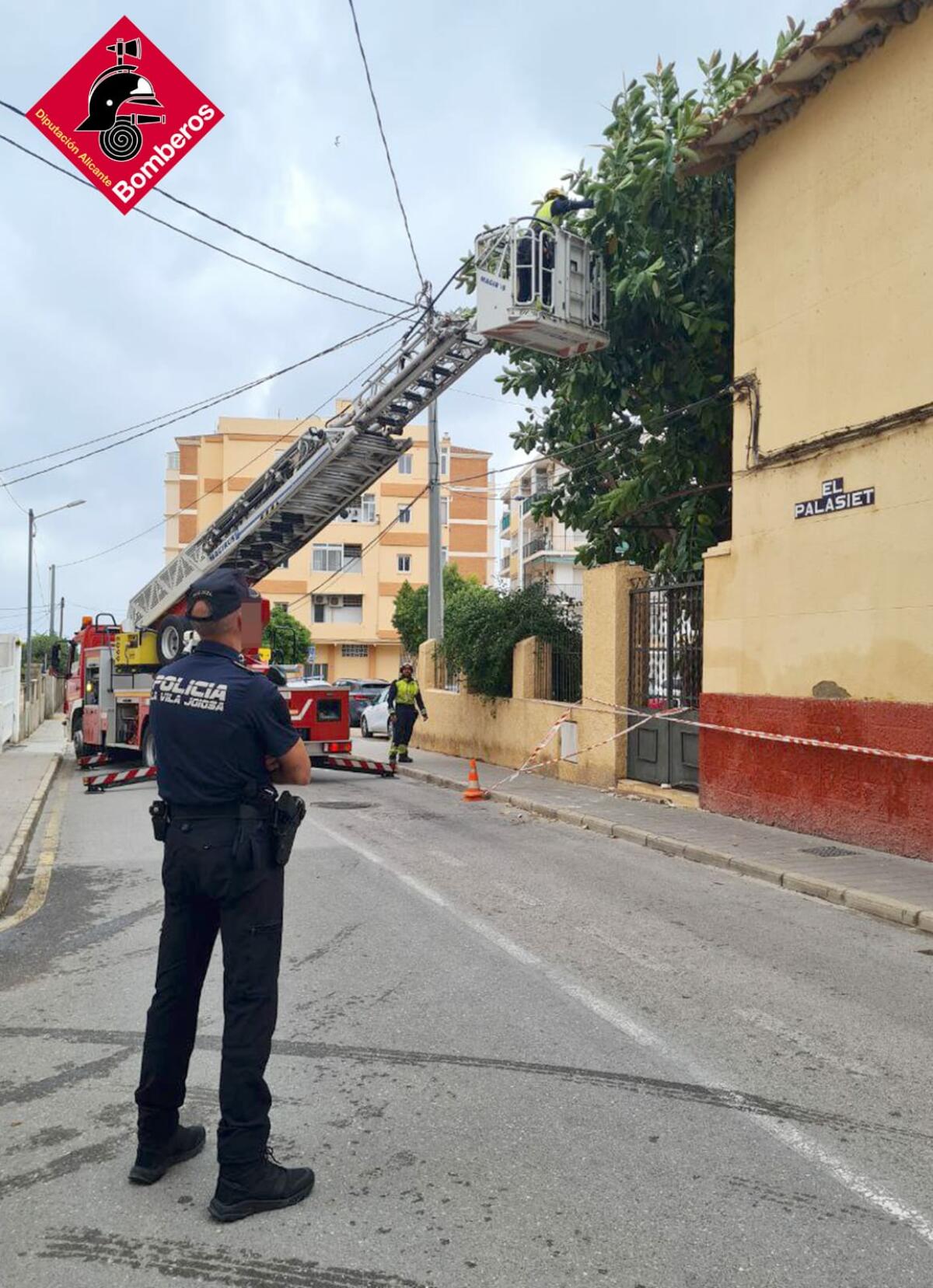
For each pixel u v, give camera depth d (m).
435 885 8.76
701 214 13.12
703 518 13.73
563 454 16.09
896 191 9.27
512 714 18.20
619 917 7.63
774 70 9.95
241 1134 3.43
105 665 18.91
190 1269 3.14
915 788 9.12
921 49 8.98
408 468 57.44
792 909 7.91
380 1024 5.30
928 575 8.94
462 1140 3.99
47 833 12.03
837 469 9.99
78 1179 3.71
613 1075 4.64
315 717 17.11
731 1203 3.52
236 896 3.56
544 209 13.58
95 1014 5.55
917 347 9.05
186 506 57.47
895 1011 5.55
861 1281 3.07
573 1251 3.22
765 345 11.06
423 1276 3.09
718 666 11.85
